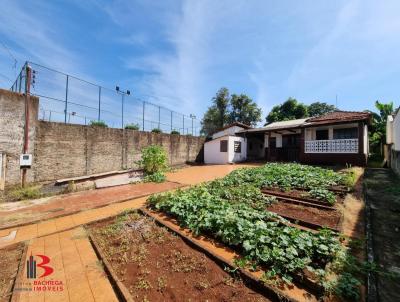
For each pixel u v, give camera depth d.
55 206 6.45
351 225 4.45
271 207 5.72
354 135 13.37
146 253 3.63
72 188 8.60
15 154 8.32
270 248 3.29
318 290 2.60
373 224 4.55
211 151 19.98
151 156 12.83
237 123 21.17
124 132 13.59
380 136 17.92
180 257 3.45
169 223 4.89
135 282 2.88
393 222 4.64
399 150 10.28
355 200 5.96
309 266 2.86
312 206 5.67
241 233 3.71
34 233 4.61
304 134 14.47
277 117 29.22
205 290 2.68
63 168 10.31
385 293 2.55
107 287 2.86
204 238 4.09
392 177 9.71
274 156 18.67
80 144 11.09
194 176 12.16
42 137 9.48
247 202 5.98
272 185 8.05
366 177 9.68
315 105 32.97
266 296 2.56
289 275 2.83
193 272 3.06
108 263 3.30
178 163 18.33
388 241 3.82
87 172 11.40
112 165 12.80
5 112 8.05
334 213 5.08
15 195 7.33
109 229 4.63
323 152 13.55
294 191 7.19
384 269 2.99
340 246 3.38
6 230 4.77
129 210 5.84
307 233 3.67
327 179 8.09
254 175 9.74
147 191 8.49
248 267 3.09
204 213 4.68
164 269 3.16
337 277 2.75
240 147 19.95
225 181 8.82
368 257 3.20
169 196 6.41
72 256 3.63
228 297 2.54
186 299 2.53
